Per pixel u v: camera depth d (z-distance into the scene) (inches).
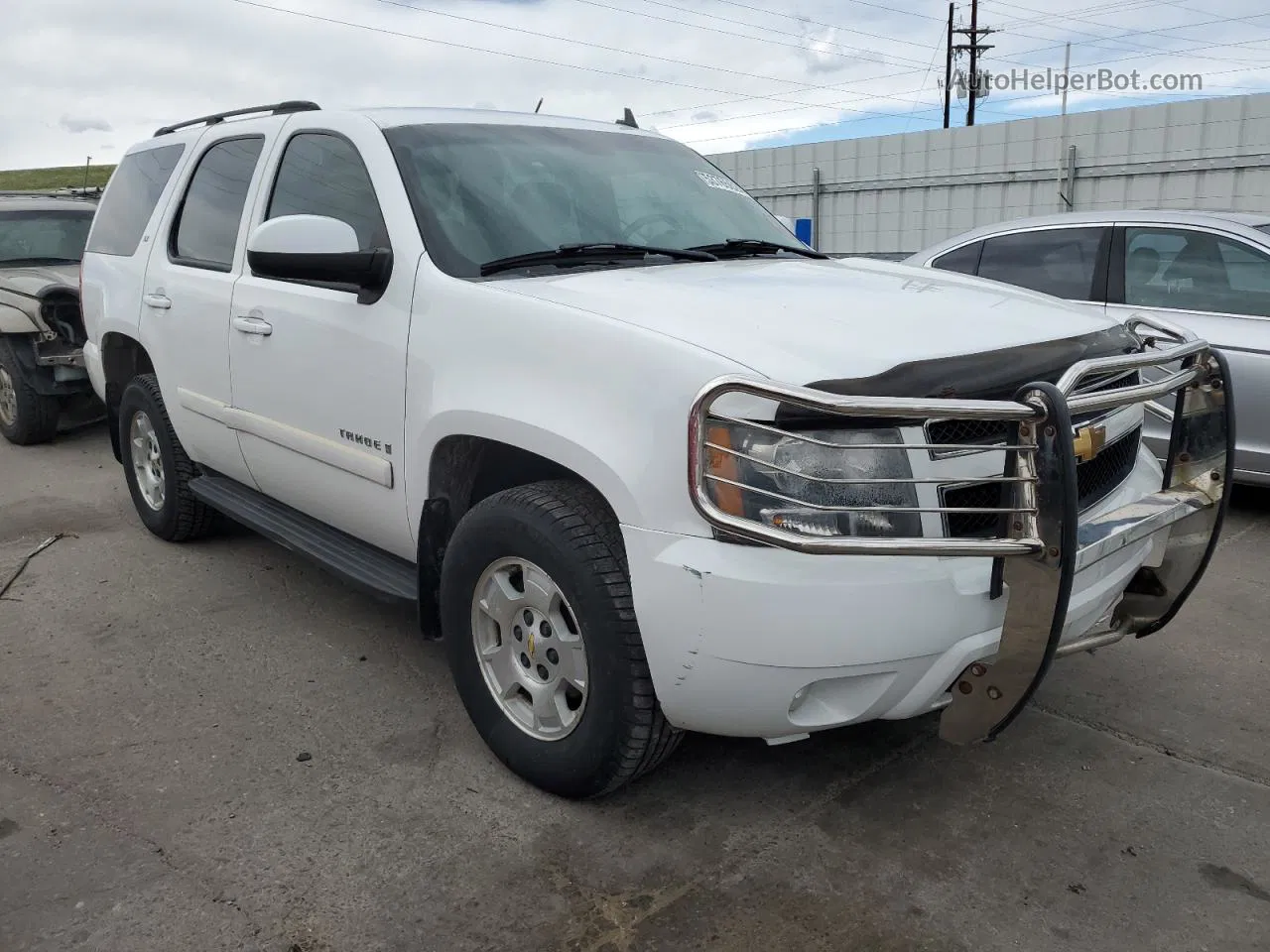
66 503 242.7
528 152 147.6
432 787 120.4
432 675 149.9
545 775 115.7
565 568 106.2
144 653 157.6
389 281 129.2
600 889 102.5
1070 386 93.7
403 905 100.1
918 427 95.0
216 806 116.7
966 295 122.3
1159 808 115.8
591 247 132.6
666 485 96.6
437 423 119.5
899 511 91.2
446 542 128.3
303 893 101.9
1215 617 169.3
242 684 147.0
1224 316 216.7
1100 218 241.3
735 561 93.1
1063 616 90.0
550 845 109.3
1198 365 117.7
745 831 111.8
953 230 770.8
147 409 196.7
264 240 125.0
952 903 100.1
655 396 97.4
